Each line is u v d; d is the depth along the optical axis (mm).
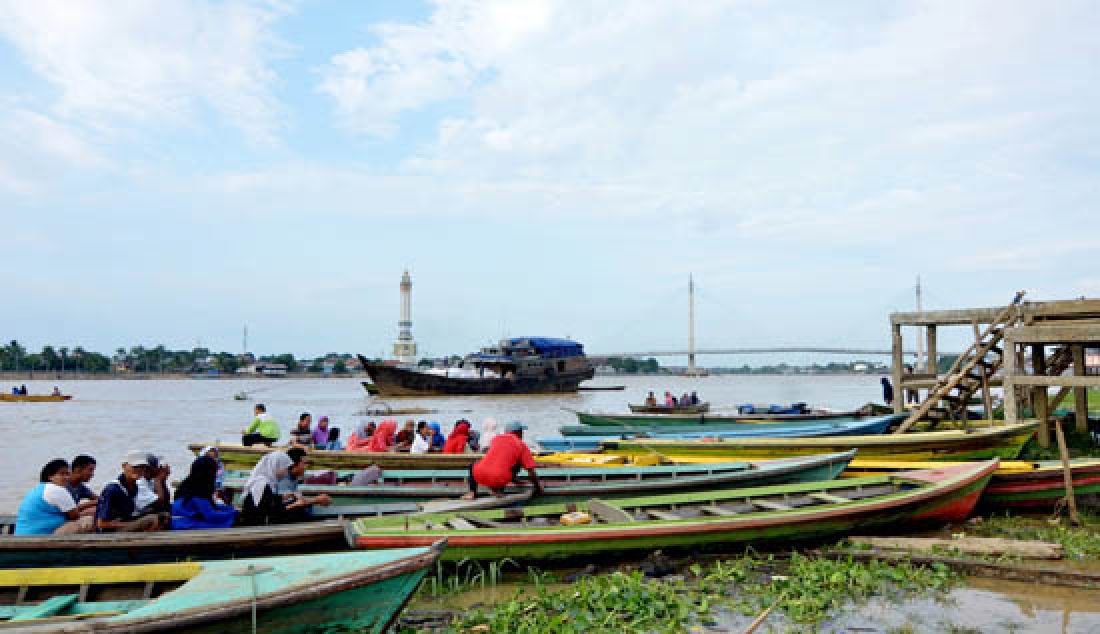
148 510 9570
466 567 8578
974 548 9539
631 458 15570
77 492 9508
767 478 12320
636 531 9016
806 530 9945
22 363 193875
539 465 13664
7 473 19891
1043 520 11992
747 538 9625
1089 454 16109
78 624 4578
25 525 8422
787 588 8266
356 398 75500
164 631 4723
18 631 4496
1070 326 15180
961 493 11281
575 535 8742
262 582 5398
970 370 17500
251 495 8789
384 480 12586
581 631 6953
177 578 5930
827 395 83688
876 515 10391
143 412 48688
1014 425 15609
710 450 16625
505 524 9414
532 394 70250
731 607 7758
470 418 40812
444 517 9367
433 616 7531
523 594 8266
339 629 5555
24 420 40750
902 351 20141
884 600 7996
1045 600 7957
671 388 118312
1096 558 9375
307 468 14969
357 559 5910
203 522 8508
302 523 8281
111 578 5918
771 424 22266
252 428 18031
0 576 5848
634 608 7457
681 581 8516
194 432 32906
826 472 13078
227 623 4969
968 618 7465
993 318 17859
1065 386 14992
